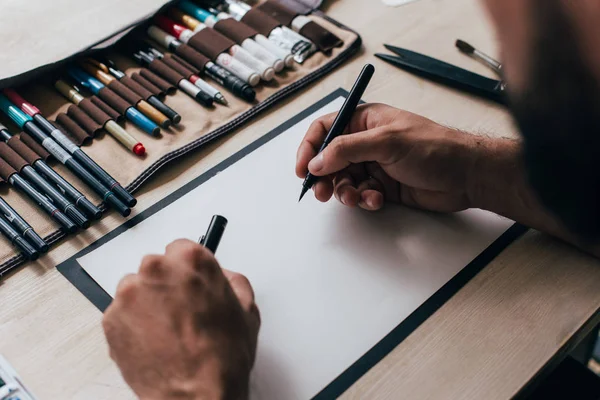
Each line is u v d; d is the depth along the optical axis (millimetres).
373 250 677
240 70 848
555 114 328
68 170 752
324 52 905
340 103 845
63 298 636
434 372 583
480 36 936
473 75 868
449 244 684
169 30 916
